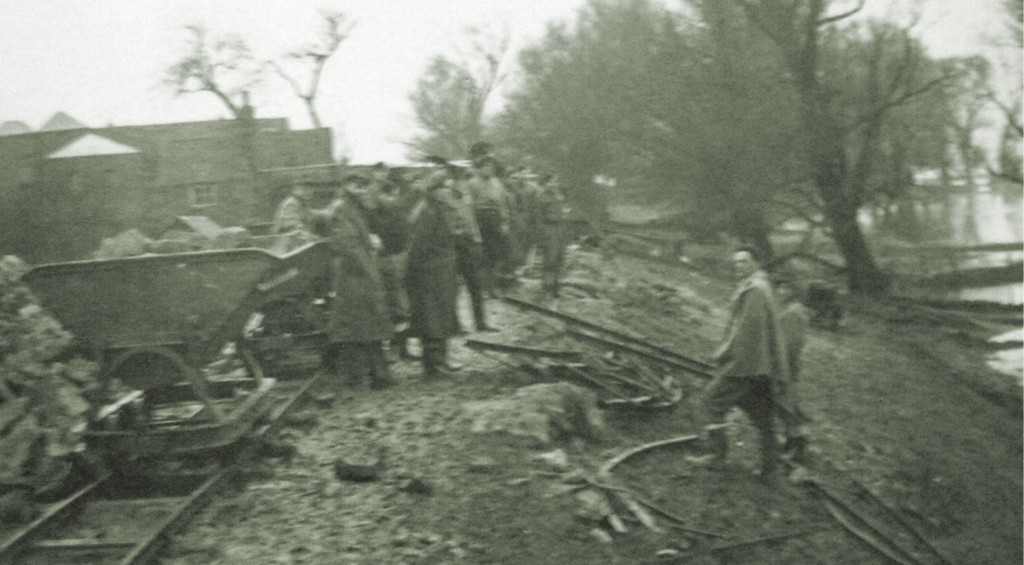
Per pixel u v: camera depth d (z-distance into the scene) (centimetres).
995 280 4475
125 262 866
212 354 873
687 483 1014
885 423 1545
